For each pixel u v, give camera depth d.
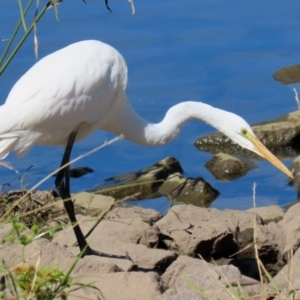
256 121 16.80
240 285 7.79
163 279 9.05
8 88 17.14
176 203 13.83
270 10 21.95
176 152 15.98
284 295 7.46
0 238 9.13
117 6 21.59
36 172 14.93
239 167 14.93
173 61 19.00
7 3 20.88
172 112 11.60
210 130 16.91
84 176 14.95
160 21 20.86
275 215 12.43
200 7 21.89
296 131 16.09
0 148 10.09
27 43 18.97
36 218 11.53
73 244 10.59
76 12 21.02
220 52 19.53
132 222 11.05
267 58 19.44
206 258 10.84
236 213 11.70
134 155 15.76
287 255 10.09
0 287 7.90
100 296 8.32
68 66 10.27
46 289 6.54
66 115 10.24
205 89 17.94
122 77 10.80
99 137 16.38
